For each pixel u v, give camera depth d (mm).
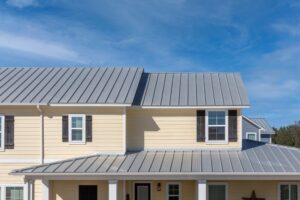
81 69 27422
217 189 22188
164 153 22594
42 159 22641
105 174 19609
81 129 22734
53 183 22344
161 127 23234
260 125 51062
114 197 19703
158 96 24062
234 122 22953
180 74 27469
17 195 22734
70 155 22641
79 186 22344
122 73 26609
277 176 19469
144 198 22531
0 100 22641
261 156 21766
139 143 23219
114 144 22531
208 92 24438
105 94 23234
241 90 24562
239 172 19297
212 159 21328
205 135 23000
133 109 23344
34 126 22844
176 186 22516
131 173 19500
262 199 21859
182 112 23234
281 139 63156
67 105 22328
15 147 22797
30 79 25719
